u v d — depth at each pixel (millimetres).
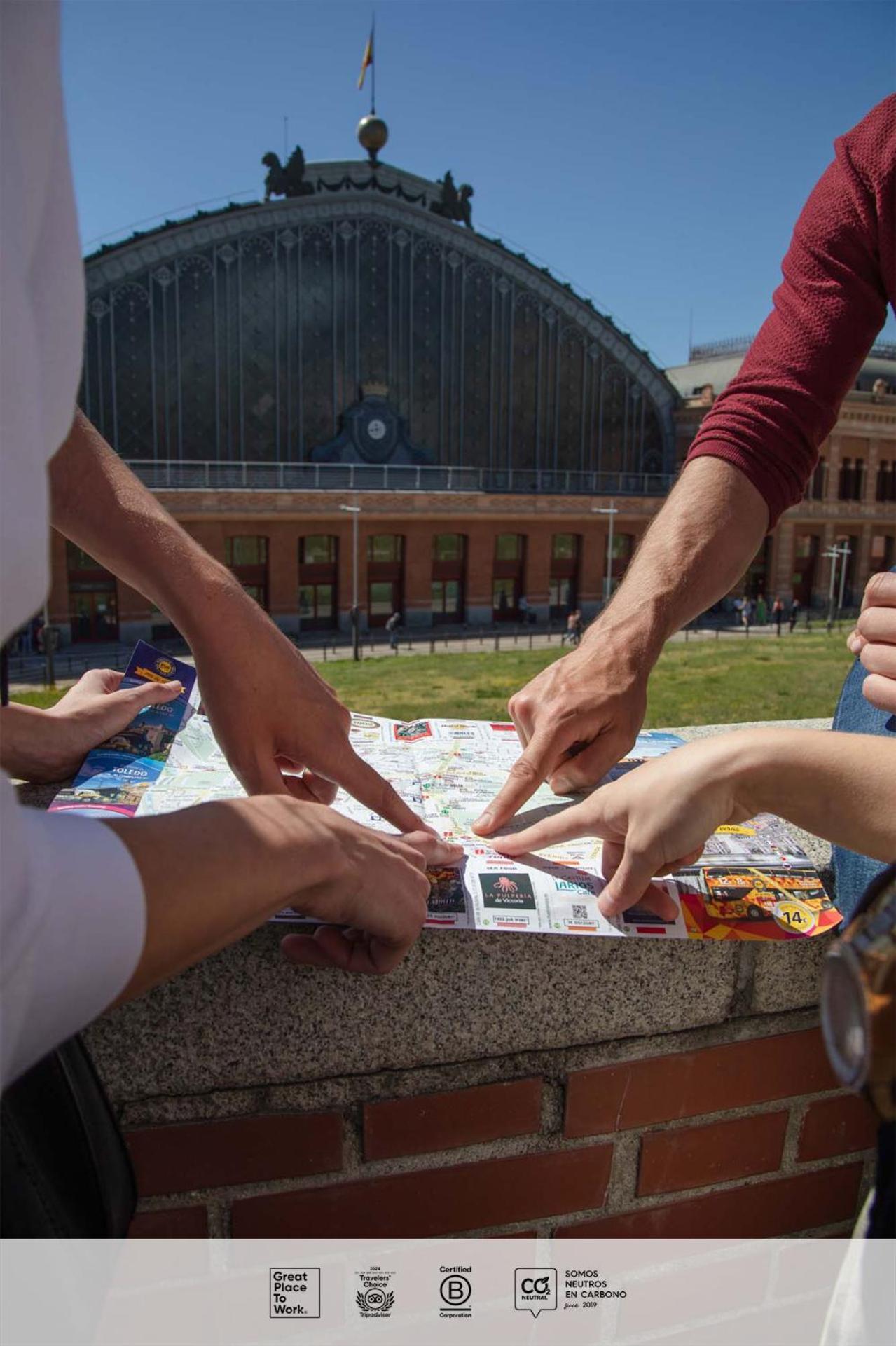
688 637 41188
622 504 50688
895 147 1350
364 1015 1165
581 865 1271
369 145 47844
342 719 1155
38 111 609
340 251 44969
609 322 50438
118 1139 875
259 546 45188
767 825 1425
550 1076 1244
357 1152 1206
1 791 578
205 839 734
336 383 45938
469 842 1305
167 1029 1131
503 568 50688
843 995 561
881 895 594
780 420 1486
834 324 1465
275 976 1137
